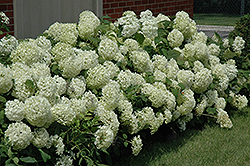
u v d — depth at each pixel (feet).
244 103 19.75
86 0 23.57
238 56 20.83
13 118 9.71
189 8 32.17
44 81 10.49
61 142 10.44
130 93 13.19
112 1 24.13
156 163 13.96
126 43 15.26
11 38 12.88
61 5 23.47
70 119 10.61
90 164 10.91
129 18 15.74
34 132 9.98
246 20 23.86
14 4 19.62
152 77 14.61
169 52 16.25
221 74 18.19
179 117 16.29
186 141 16.20
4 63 12.02
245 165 14.26
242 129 17.90
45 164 10.69
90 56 12.98
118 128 12.54
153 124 13.51
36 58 11.81
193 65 17.12
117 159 14.03
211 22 88.53
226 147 15.76
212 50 19.07
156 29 16.39
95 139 11.28
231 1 118.01
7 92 10.65
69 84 12.09
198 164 14.08
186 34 18.11
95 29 15.46
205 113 18.35
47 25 22.62
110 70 12.99
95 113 11.77
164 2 28.71
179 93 15.34
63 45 12.62
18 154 9.82
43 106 9.76
